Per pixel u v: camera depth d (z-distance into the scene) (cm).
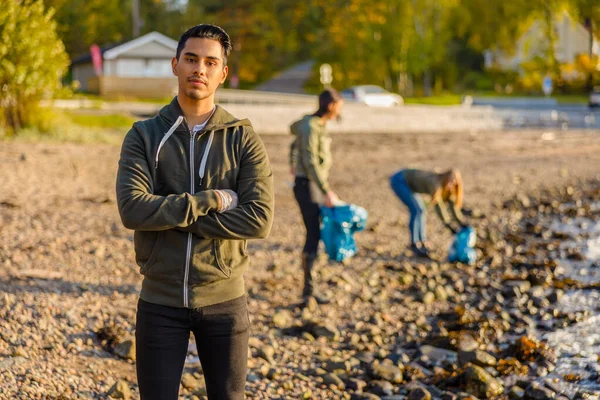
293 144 694
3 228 833
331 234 767
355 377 543
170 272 292
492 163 1983
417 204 943
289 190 1434
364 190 1459
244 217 293
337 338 623
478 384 514
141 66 4881
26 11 1609
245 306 308
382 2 6544
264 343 589
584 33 6962
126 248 816
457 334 638
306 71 8356
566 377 539
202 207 286
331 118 686
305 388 512
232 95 4053
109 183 1284
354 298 742
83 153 1562
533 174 1769
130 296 651
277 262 862
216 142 300
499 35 6906
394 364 568
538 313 715
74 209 1008
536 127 4056
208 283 295
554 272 893
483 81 7106
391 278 830
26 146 1535
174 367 297
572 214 1312
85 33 6222
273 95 4528
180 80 297
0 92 1606
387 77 6769
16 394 440
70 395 453
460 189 912
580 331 659
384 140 2817
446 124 3897
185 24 7856
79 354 516
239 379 304
